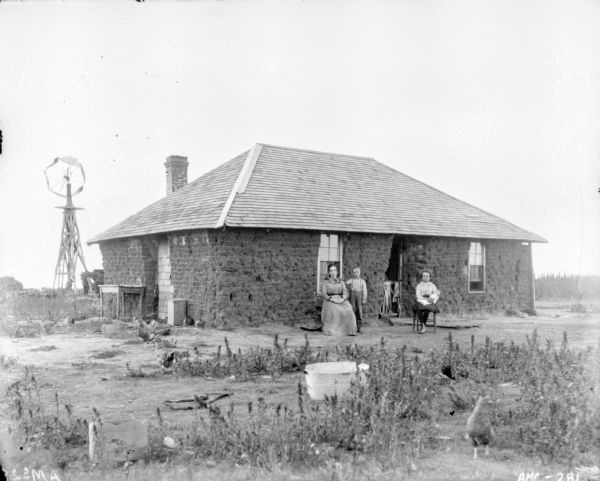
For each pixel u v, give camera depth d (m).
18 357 12.20
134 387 9.26
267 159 21.59
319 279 19.27
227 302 17.27
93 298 26.39
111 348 13.47
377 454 5.97
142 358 12.11
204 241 18.02
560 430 6.20
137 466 5.81
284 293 18.17
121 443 6.08
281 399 8.40
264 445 5.96
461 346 13.22
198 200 20.53
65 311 22.27
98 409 7.89
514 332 16.61
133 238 22.38
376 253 20.12
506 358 10.30
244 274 17.56
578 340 13.93
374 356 9.63
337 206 20.30
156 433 6.54
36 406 7.99
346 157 24.48
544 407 6.69
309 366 8.40
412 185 24.66
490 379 9.15
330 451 6.06
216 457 5.96
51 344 14.07
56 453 6.13
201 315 18.09
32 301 24.78
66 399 8.51
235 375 10.03
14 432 6.71
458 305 22.27
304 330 17.23
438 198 24.39
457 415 7.58
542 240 24.34
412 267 21.52
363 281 17.78
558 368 7.38
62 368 10.96
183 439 6.48
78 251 30.50
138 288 20.94
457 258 22.34
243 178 19.70
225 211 17.58
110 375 10.27
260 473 5.52
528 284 24.50
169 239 19.88
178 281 19.34
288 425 6.66
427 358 11.39
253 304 17.66
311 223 18.58
